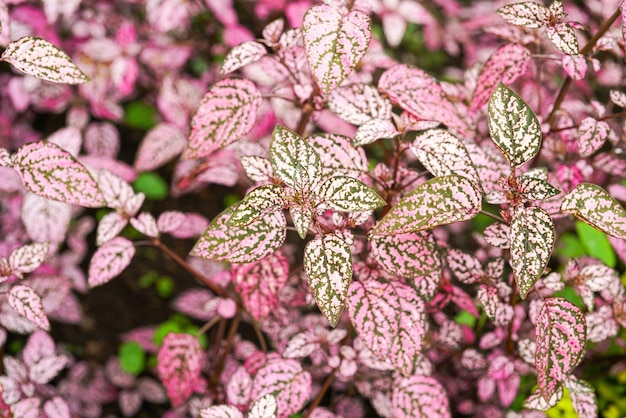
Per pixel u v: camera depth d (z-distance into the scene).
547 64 0.82
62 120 1.01
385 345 0.62
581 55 0.65
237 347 0.79
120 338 0.93
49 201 0.77
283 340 0.73
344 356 0.68
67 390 0.86
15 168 0.65
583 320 0.61
